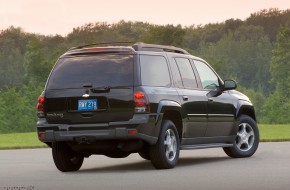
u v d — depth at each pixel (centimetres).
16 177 1584
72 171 1775
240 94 2117
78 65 1730
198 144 1900
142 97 1672
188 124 1827
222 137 1995
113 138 1677
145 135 1673
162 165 1719
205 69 1973
